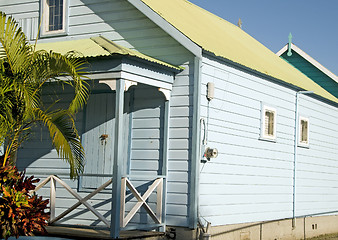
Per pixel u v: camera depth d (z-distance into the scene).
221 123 12.55
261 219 14.23
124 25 12.38
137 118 12.17
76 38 12.91
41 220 10.51
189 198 11.39
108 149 12.45
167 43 11.93
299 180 16.42
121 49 10.80
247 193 13.62
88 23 12.79
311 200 17.20
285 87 15.77
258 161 14.19
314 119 17.64
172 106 11.80
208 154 11.70
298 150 16.44
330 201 18.52
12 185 10.54
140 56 10.76
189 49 11.52
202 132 11.71
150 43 12.09
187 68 11.73
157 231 11.45
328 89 22.23
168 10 13.12
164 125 11.78
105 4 12.62
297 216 16.16
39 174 12.48
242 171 13.42
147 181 11.86
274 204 14.94
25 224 10.15
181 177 11.52
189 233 11.26
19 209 10.14
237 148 13.23
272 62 17.48
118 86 10.61
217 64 12.41
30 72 10.45
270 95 14.91
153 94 12.05
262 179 14.36
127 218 10.77
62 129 10.48
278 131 15.31
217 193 12.34
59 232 10.98
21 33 10.47
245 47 16.22
